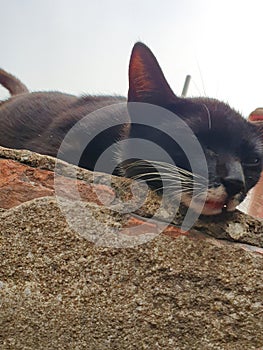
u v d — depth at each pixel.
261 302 0.26
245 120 0.40
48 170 0.30
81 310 0.27
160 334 0.26
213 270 0.27
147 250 0.27
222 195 0.31
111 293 0.27
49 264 0.27
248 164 0.38
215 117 0.38
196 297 0.27
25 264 0.27
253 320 0.26
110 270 0.27
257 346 0.26
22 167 0.30
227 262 0.27
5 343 0.27
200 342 0.26
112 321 0.26
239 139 0.37
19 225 0.28
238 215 0.30
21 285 0.27
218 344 0.26
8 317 0.27
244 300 0.27
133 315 0.26
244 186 0.34
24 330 0.27
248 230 0.30
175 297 0.27
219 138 0.37
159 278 0.27
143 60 0.39
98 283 0.27
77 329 0.27
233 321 0.26
